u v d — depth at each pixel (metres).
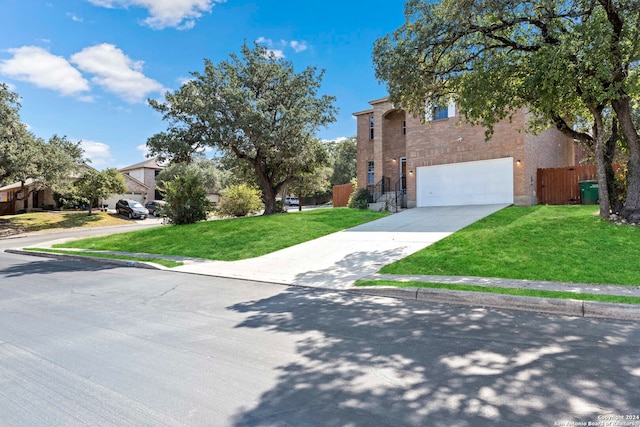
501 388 3.15
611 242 8.82
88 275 9.54
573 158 24.42
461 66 11.77
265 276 8.77
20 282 8.67
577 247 8.76
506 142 17.33
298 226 15.90
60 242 17.81
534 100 11.13
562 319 5.11
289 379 3.42
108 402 3.04
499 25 10.66
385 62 11.22
